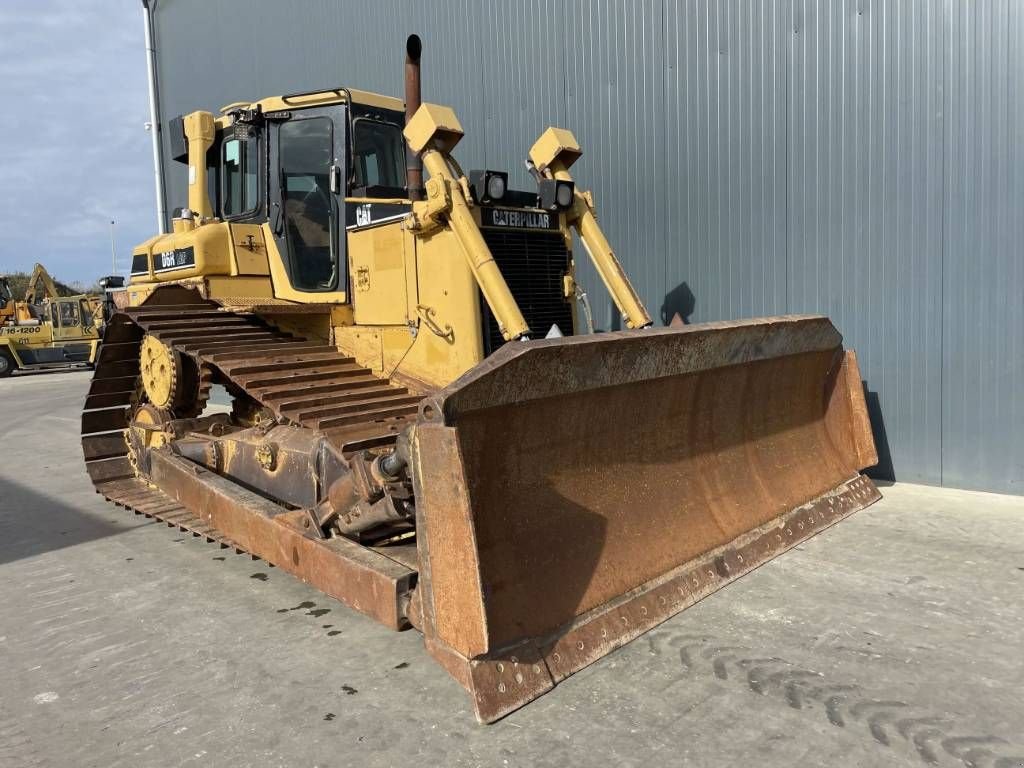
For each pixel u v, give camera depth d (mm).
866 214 6043
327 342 5289
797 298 6465
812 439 5184
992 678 3084
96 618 4004
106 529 5715
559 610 3211
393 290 4793
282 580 4496
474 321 4395
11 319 24250
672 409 4027
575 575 3338
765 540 4355
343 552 3633
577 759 2613
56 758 2740
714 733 2744
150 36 14633
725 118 6719
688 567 3832
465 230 4277
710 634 3486
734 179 6719
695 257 7023
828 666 3197
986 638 3428
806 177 6320
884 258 5992
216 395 12656
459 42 8836
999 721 2783
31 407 14609
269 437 4738
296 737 2814
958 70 5539
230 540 4547
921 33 5672
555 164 5234
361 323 5027
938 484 5910
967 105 5523
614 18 7340
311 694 3125
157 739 2838
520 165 8367
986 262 5551
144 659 3502
